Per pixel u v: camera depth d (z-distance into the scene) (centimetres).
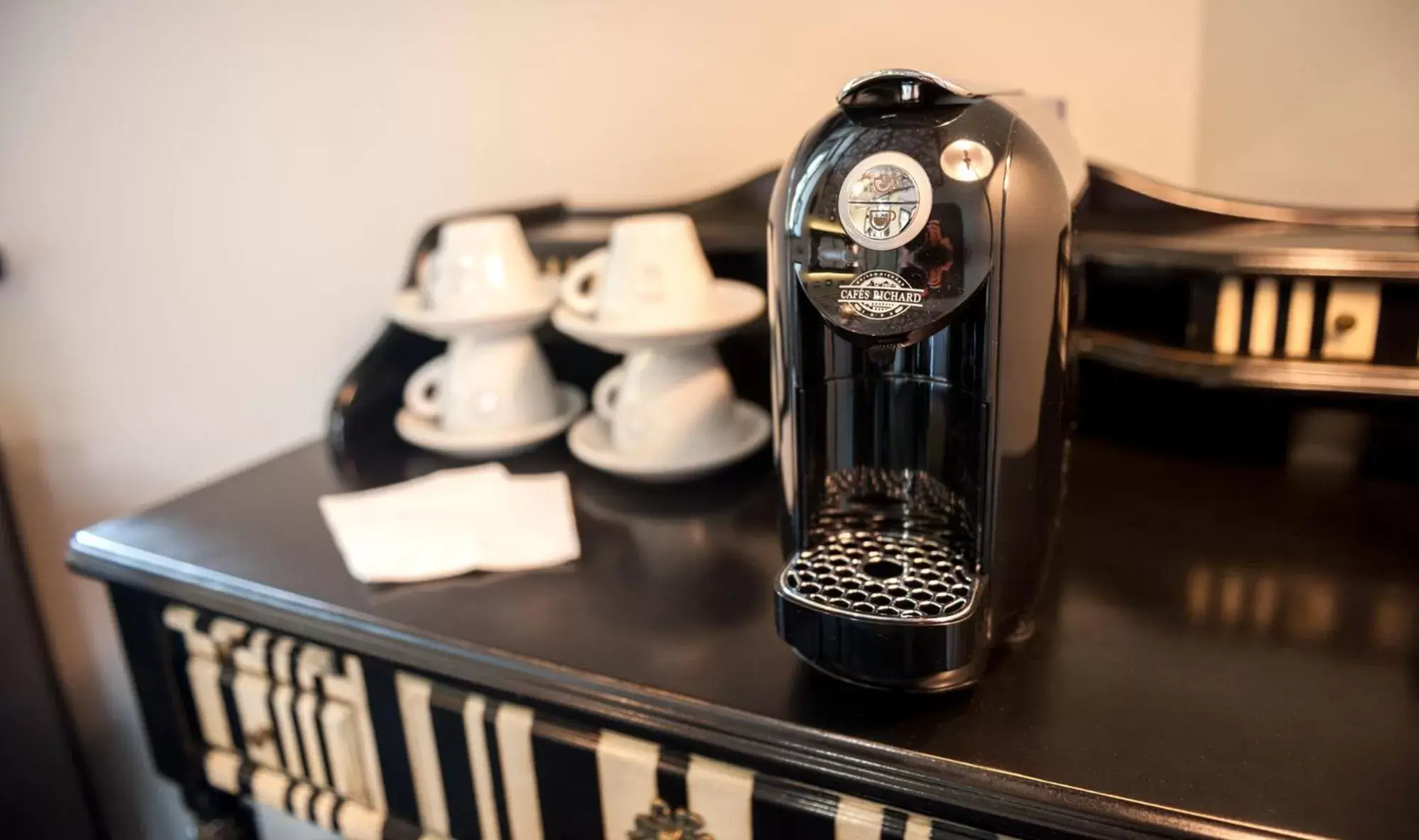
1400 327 61
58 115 109
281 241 108
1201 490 67
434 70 98
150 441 121
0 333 120
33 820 132
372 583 59
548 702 48
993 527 45
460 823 56
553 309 80
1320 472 69
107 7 103
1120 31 77
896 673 42
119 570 64
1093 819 37
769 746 43
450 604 56
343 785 60
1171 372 67
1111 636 49
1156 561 57
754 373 86
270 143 105
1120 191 74
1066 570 56
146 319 115
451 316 77
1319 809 36
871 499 51
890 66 84
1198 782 38
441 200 102
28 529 127
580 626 53
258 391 115
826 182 42
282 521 70
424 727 55
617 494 73
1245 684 45
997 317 42
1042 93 80
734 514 68
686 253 71
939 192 40
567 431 87
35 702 128
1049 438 46
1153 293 69
